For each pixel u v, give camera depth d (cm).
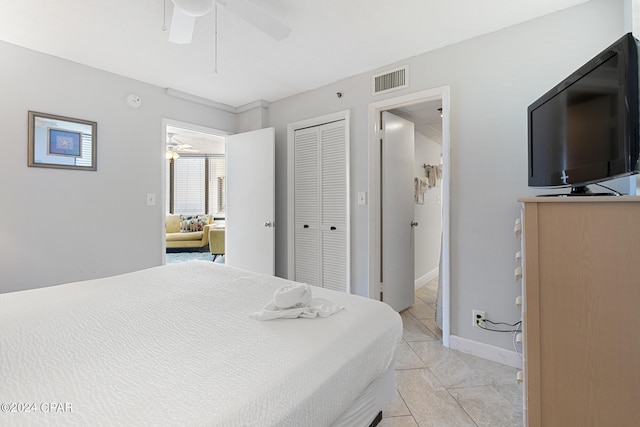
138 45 218
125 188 272
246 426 63
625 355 93
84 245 249
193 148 647
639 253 92
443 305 225
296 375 79
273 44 218
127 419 60
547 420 104
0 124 211
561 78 180
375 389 117
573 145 134
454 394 166
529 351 107
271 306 120
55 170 234
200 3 135
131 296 138
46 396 66
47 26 194
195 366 80
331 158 296
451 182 220
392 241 292
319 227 308
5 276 213
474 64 210
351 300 139
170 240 577
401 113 317
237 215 352
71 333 99
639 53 106
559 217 103
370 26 197
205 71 262
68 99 239
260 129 337
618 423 94
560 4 174
